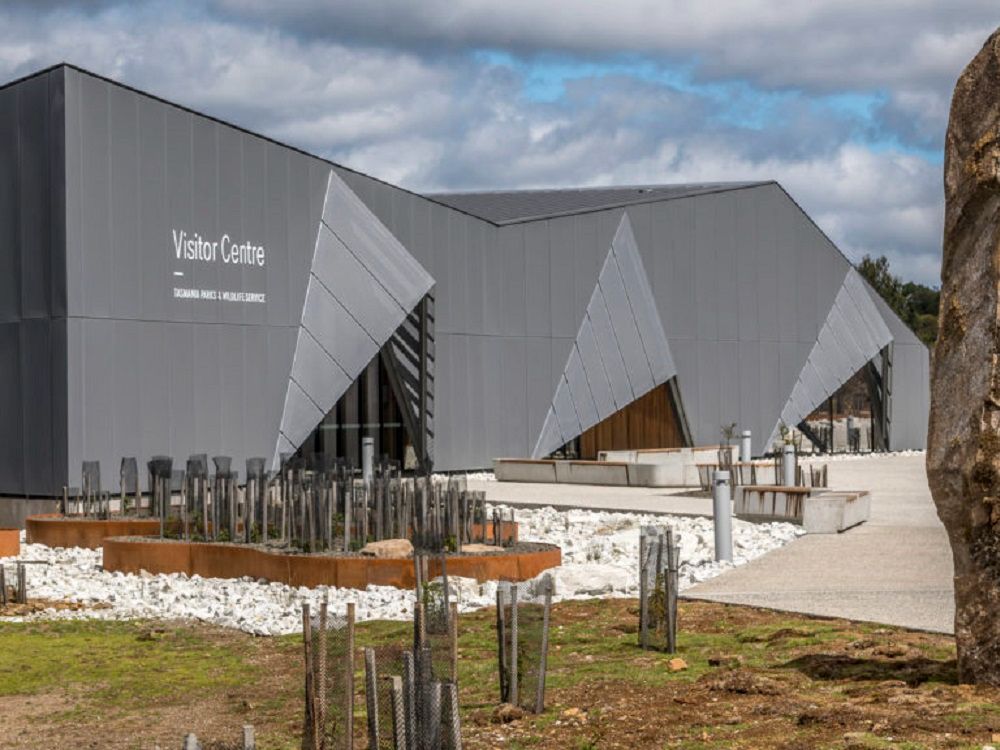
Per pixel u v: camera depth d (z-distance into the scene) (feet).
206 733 32.32
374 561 52.80
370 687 27.58
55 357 86.99
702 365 150.51
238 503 64.85
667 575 38.17
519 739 29.27
